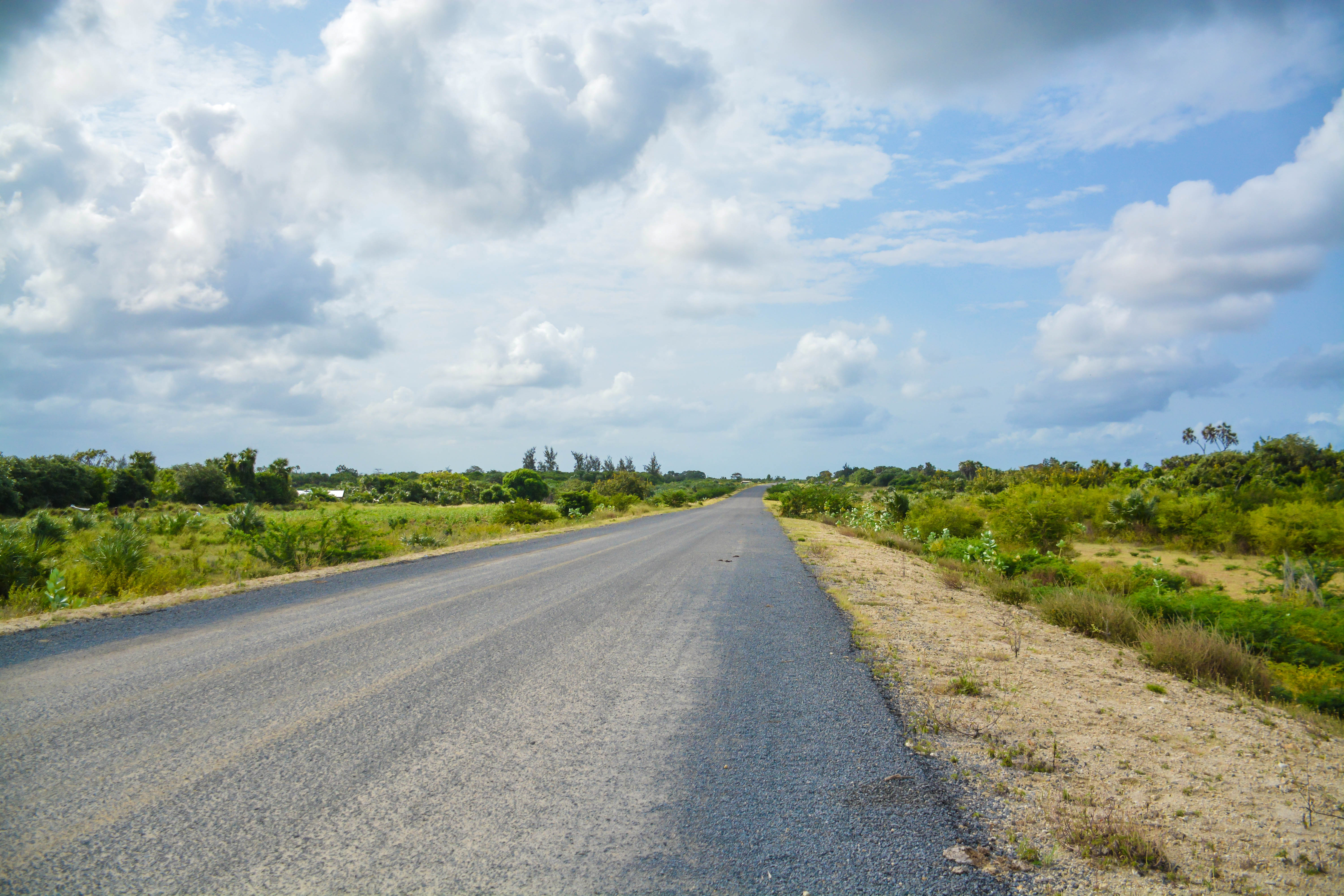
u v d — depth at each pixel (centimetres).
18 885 239
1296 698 630
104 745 375
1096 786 355
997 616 899
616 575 1192
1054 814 318
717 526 2842
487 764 360
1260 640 836
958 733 425
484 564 1378
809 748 393
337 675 530
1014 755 393
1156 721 480
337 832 282
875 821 304
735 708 465
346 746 380
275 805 306
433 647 630
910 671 576
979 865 270
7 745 373
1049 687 550
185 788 321
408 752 373
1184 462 5003
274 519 2322
